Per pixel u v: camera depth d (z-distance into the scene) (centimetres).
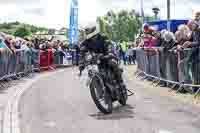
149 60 1274
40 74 1694
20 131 589
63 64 2414
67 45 2512
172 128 590
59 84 1230
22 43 1609
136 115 695
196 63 898
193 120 642
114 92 729
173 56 1003
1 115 707
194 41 905
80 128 603
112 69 723
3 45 1273
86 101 865
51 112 736
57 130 593
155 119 656
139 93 970
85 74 1633
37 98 909
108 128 599
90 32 707
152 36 1272
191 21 910
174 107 763
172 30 1473
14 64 1390
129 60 2659
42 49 1934
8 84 1223
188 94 922
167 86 1080
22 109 766
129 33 4747
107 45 706
